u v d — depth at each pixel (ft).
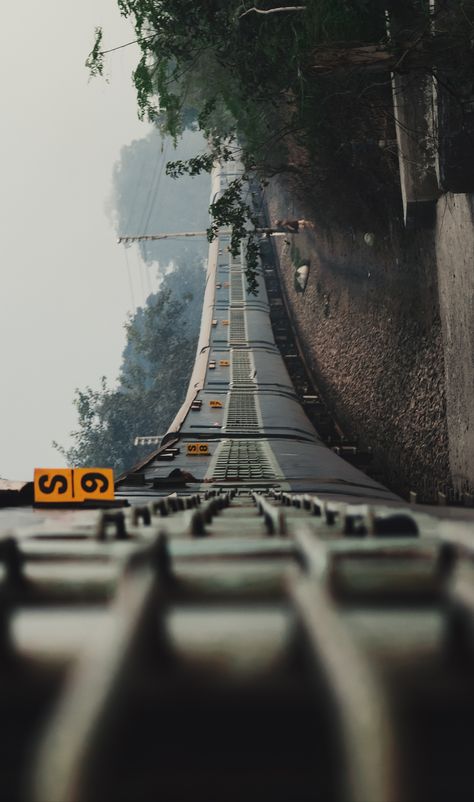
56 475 30.32
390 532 8.93
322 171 111.04
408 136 71.92
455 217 65.67
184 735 2.66
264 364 182.91
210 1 82.23
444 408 81.00
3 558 5.49
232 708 2.77
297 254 227.40
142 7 83.46
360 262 131.23
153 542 5.14
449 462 78.38
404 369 100.94
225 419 131.95
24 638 3.50
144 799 2.47
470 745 2.60
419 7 60.80
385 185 96.63
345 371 146.10
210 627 3.63
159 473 88.53
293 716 2.66
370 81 79.66
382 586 4.88
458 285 67.67
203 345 205.67
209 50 99.45
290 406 143.64
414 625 3.55
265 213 309.22
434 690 2.77
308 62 65.31
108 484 30.76
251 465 90.63
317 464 92.22
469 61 53.98
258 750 2.63
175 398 297.74
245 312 235.61
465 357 67.62
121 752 2.39
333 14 66.90
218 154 104.88
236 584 5.04
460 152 56.95
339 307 158.30
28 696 2.98
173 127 92.73
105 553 6.77
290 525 14.83
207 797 2.47
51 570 5.69
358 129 90.02
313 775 2.53
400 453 101.96
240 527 14.08
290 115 103.91
